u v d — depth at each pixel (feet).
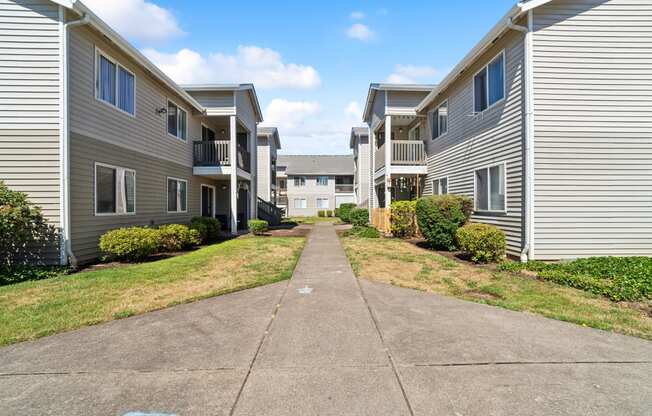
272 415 7.79
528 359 10.45
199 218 42.68
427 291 18.13
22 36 23.36
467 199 31.68
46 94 23.56
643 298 16.16
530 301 16.20
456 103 39.09
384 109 52.13
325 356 10.64
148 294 17.46
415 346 11.34
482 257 25.68
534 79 25.09
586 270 21.07
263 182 89.86
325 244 37.70
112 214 29.14
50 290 18.11
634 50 25.09
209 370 9.84
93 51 26.73
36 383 9.21
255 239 43.21
